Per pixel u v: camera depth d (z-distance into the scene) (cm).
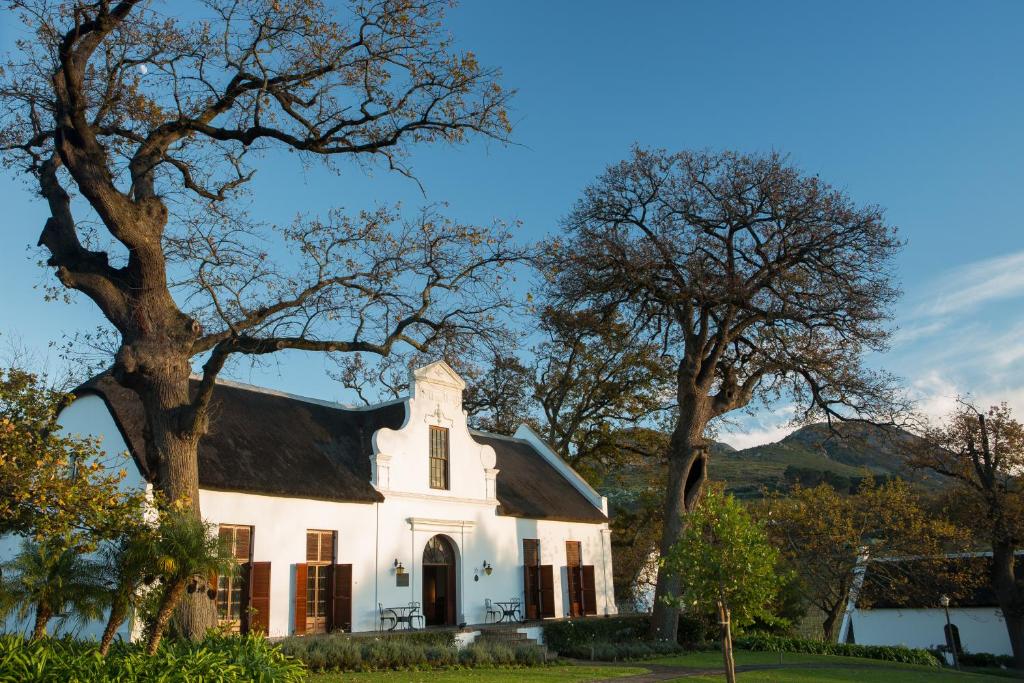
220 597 2086
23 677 1099
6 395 1409
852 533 3762
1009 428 4003
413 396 2798
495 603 2922
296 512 2306
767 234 3048
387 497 2591
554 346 4531
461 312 1942
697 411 3162
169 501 1606
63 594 1300
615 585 4528
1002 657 4206
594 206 3272
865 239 2989
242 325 1697
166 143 1853
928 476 4462
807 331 3184
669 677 2034
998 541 3956
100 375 2186
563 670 2083
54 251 1759
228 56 1789
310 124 1905
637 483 4978
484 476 3012
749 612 1436
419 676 1781
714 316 3206
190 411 1662
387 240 1853
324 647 1911
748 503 4097
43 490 1298
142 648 1379
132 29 1742
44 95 1794
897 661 3064
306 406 2823
